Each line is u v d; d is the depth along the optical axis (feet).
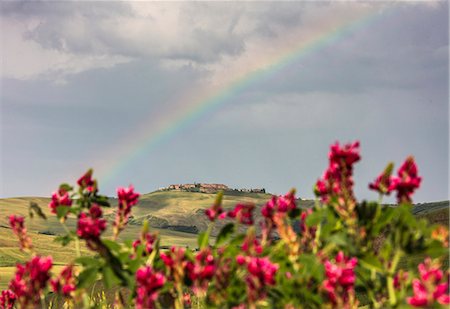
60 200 18.65
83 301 16.66
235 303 15.21
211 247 16.78
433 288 12.39
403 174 15.31
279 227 15.69
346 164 15.44
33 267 15.56
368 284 15.88
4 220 508.94
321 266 14.94
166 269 16.72
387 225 16.01
